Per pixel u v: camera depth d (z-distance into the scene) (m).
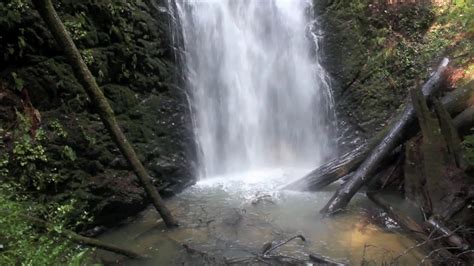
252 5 8.57
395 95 8.26
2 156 5.32
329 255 5.50
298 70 8.86
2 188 4.87
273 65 8.74
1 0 5.65
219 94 8.26
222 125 8.26
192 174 7.66
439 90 7.21
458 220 5.56
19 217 4.39
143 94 7.23
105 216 6.20
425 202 6.23
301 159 8.77
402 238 5.86
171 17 7.69
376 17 8.84
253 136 8.58
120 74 6.93
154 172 6.96
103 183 6.18
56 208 5.47
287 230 6.14
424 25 8.81
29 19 5.83
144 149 6.93
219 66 8.27
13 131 5.56
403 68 8.40
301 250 5.62
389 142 6.83
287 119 8.82
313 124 8.75
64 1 6.25
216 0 8.26
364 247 5.51
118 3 6.93
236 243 5.81
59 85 6.09
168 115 7.45
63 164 5.88
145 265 5.37
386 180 7.00
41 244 4.29
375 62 8.55
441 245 5.35
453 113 6.74
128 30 7.04
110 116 5.51
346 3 8.89
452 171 6.03
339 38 8.78
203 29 8.11
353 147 8.21
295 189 7.39
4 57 5.69
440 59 8.16
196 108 7.92
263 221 6.41
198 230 6.16
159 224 6.37
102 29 6.71
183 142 7.57
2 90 5.66
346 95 8.58
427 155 6.30
